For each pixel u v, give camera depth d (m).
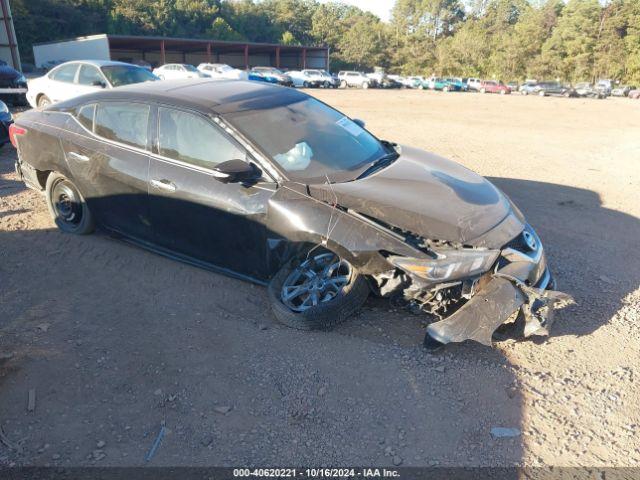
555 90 51.69
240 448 2.79
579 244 5.77
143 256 4.96
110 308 4.09
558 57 84.00
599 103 36.44
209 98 4.50
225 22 96.31
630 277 4.97
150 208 4.52
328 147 4.39
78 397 3.14
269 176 3.96
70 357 3.49
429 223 3.56
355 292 3.67
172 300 4.22
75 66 11.62
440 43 97.69
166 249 4.64
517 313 3.90
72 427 2.91
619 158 11.24
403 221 3.57
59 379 3.29
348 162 4.31
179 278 4.57
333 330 3.83
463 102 31.30
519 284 3.54
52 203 5.42
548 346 3.77
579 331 3.98
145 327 3.85
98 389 3.21
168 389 3.21
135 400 3.12
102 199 4.85
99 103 4.89
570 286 4.71
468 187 4.16
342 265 3.77
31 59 70.50
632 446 2.89
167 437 2.86
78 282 4.47
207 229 4.23
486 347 3.71
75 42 48.03
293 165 4.04
